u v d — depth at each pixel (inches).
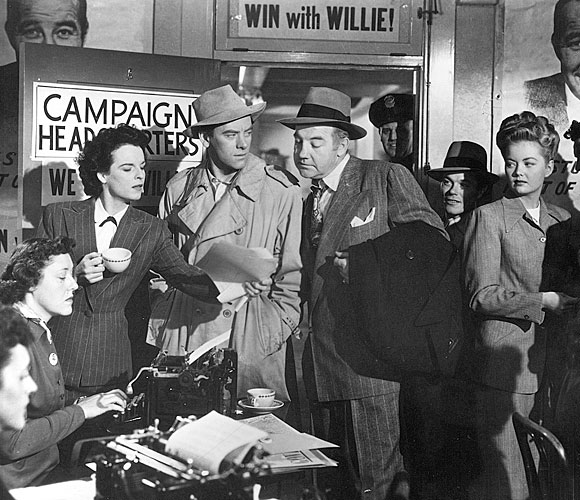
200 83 153.6
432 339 137.9
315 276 142.1
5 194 154.7
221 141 142.2
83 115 145.9
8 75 153.6
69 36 154.0
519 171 140.9
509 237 138.9
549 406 138.0
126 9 155.2
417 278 139.1
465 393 141.9
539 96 155.7
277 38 158.7
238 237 143.6
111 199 135.0
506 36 156.8
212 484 78.7
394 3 158.6
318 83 187.5
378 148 181.2
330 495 138.9
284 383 143.9
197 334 141.6
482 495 140.9
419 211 139.8
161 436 85.8
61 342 133.0
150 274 145.9
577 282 138.0
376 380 140.1
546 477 122.6
